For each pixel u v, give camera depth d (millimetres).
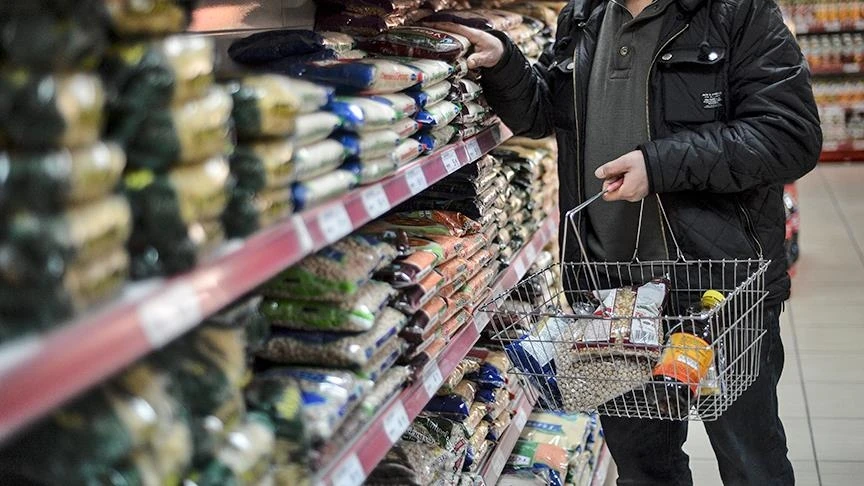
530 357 2295
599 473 3709
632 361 2227
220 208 1286
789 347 5086
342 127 1754
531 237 3350
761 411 2602
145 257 1163
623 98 2604
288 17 2529
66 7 1024
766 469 2650
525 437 3242
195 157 1243
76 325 980
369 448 1714
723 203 2541
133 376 1205
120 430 1121
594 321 2297
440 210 2570
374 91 1951
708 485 3678
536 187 3320
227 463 1337
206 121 1254
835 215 7961
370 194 1809
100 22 1075
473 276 2580
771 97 2432
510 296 2902
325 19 2387
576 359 2252
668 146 2412
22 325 959
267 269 1347
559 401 2336
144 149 1177
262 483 1417
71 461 1084
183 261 1188
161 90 1173
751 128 2412
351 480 1609
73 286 1007
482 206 2648
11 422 845
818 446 3949
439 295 2275
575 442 3271
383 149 1882
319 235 1546
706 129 2447
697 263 2504
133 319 1045
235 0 2264
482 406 2686
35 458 1082
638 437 2766
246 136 1420
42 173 977
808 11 9914
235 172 1386
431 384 2098
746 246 2521
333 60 1988
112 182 1080
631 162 2410
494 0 3287
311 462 1550
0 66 1003
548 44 3391
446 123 2312
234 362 1418
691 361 2162
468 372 2682
